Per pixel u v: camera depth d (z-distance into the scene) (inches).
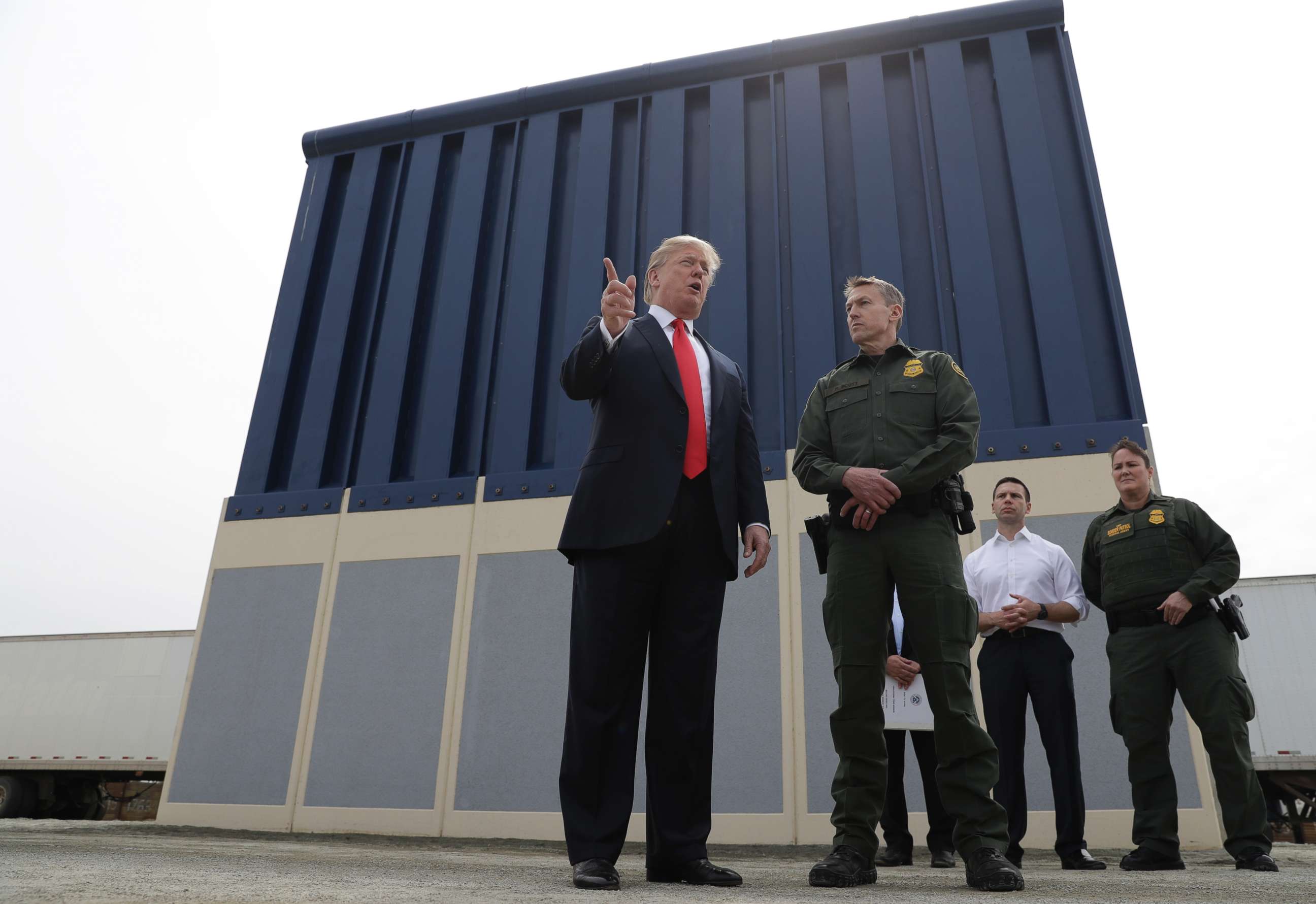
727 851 141.6
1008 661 114.0
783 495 174.9
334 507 202.4
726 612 168.7
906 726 109.8
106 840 122.0
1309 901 47.5
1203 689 103.8
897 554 66.9
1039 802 142.6
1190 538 110.0
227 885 45.9
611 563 68.0
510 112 235.9
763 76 221.6
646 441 70.6
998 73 201.0
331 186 246.1
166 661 437.1
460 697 178.2
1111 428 162.1
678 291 80.3
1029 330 178.7
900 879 76.8
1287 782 378.0
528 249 218.8
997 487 129.6
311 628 192.7
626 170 223.8
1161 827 101.9
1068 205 187.3
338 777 178.5
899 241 192.7
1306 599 384.5
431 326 221.3
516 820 166.4
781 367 188.5
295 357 225.1
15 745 435.5
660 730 68.5
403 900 39.1
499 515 190.7
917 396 73.0
